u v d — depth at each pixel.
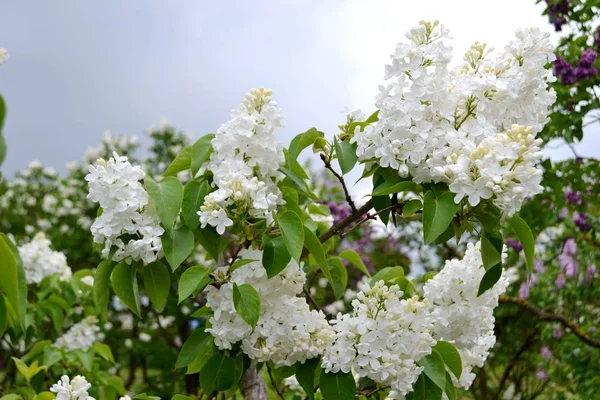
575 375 2.76
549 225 2.66
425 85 1.05
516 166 0.98
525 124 1.08
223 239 1.10
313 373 1.09
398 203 1.10
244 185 1.04
